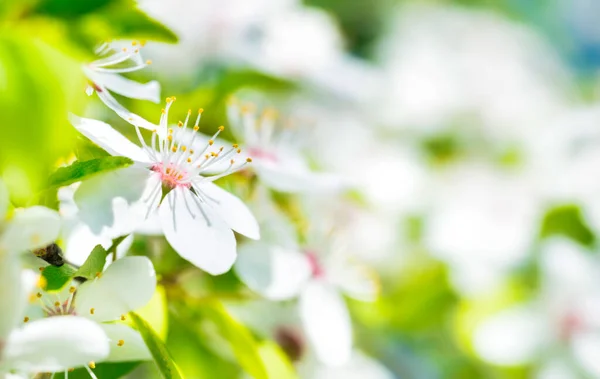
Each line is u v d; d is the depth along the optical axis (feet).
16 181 0.65
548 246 1.11
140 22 0.75
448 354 1.11
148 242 0.80
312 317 0.85
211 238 0.72
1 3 0.70
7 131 0.64
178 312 0.82
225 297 0.84
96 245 0.71
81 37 0.72
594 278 1.09
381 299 1.03
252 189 0.82
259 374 0.80
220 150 0.76
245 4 1.03
